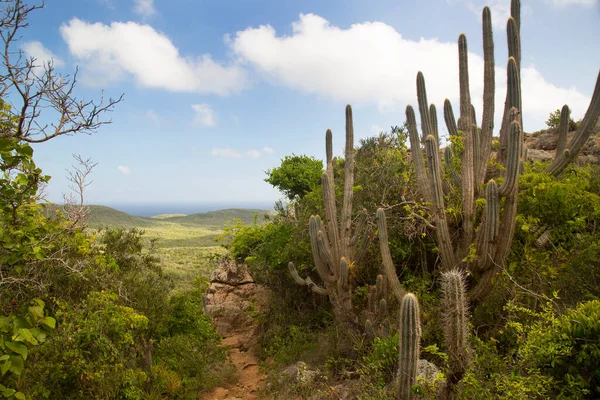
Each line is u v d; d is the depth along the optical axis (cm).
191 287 1672
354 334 846
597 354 434
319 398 714
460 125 805
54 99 376
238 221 1723
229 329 1415
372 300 864
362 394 592
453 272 509
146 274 1059
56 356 617
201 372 966
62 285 637
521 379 434
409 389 466
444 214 746
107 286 766
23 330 321
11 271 436
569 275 631
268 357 1164
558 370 475
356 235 909
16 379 536
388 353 645
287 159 2062
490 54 825
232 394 940
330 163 945
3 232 372
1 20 350
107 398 665
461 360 488
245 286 1612
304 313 1253
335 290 929
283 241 1334
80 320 646
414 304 467
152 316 889
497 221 659
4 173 353
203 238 6072
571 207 688
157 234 6316
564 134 917
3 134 367
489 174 941
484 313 688
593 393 442
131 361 848
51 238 442
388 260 773
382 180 1141
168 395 866
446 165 907
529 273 689
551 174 812
